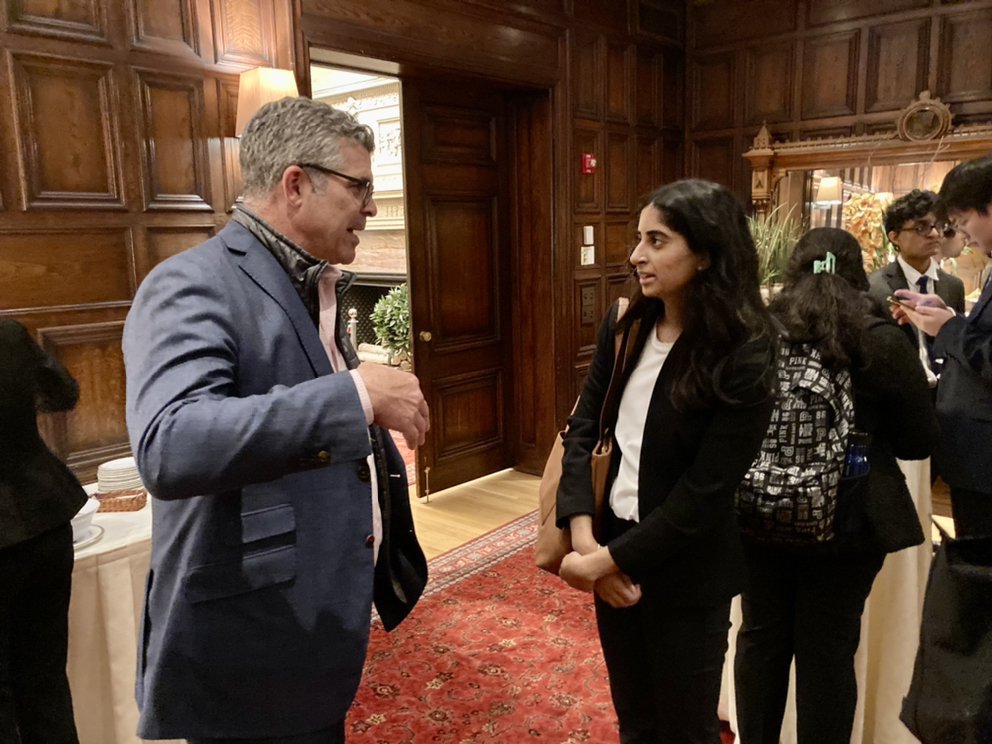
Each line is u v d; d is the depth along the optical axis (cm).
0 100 244
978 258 379
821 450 153
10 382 132
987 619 102
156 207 282
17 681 138
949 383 196
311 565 115
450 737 226
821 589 163
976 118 446
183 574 112
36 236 256
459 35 390
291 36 318
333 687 118
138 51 273
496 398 488
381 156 705
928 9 452
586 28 466
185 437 93
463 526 405
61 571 141
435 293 440
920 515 201
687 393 133
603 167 491
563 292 471
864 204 477
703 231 131
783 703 177
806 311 157
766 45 512
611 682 163
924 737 106
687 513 132
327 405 99
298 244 119
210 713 113
